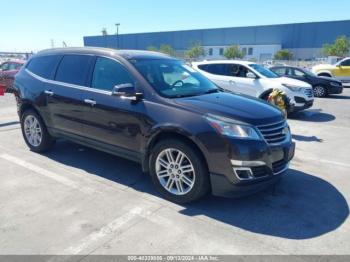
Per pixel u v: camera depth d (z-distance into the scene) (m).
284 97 6.47
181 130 3.44
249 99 4.17
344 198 3.90
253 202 3.76
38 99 5.05
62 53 4.99
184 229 3.17
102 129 4.28
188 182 3.59
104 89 4.27
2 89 7.99
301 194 4.00
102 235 3.04
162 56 4.82
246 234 3.10
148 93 3.83
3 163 4.93
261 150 3.31
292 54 58.75
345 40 46.44
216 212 3.51
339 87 14.04
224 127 3.29
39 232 3.07
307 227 3.24
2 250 2.80
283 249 2.87
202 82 4.66
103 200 3.76
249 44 65.06
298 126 8.12
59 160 5.09
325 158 5.45
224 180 3.32
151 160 3.83
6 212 3.44
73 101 4.54
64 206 3.59
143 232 3.10
